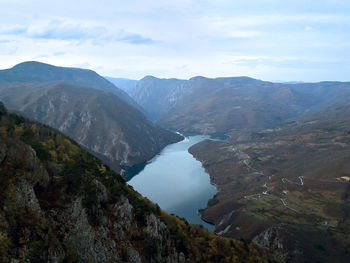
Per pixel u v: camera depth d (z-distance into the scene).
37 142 64.94
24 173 38.25
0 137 39.88
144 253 51.16
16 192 35.16
